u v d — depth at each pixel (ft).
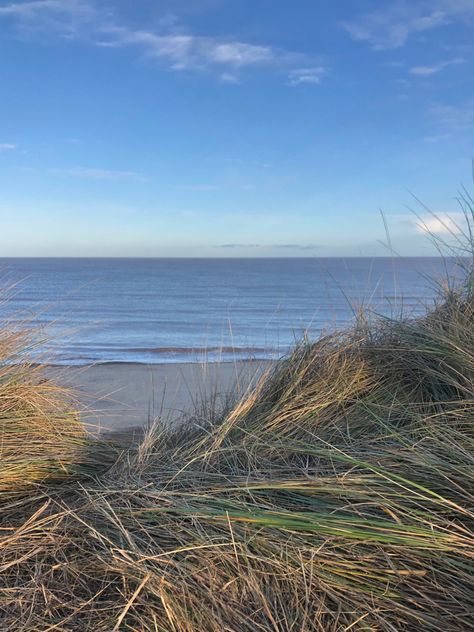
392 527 6.84
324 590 6.40
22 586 6.84
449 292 12.76
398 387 11.02
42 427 10.91
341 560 6.68
